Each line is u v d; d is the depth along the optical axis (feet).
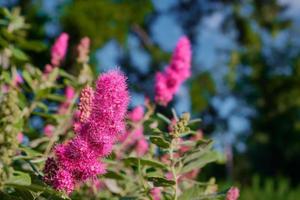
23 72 15.53
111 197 13.82
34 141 14.11
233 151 119.44
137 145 16.40
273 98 128.06
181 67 16.30
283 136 123.85
